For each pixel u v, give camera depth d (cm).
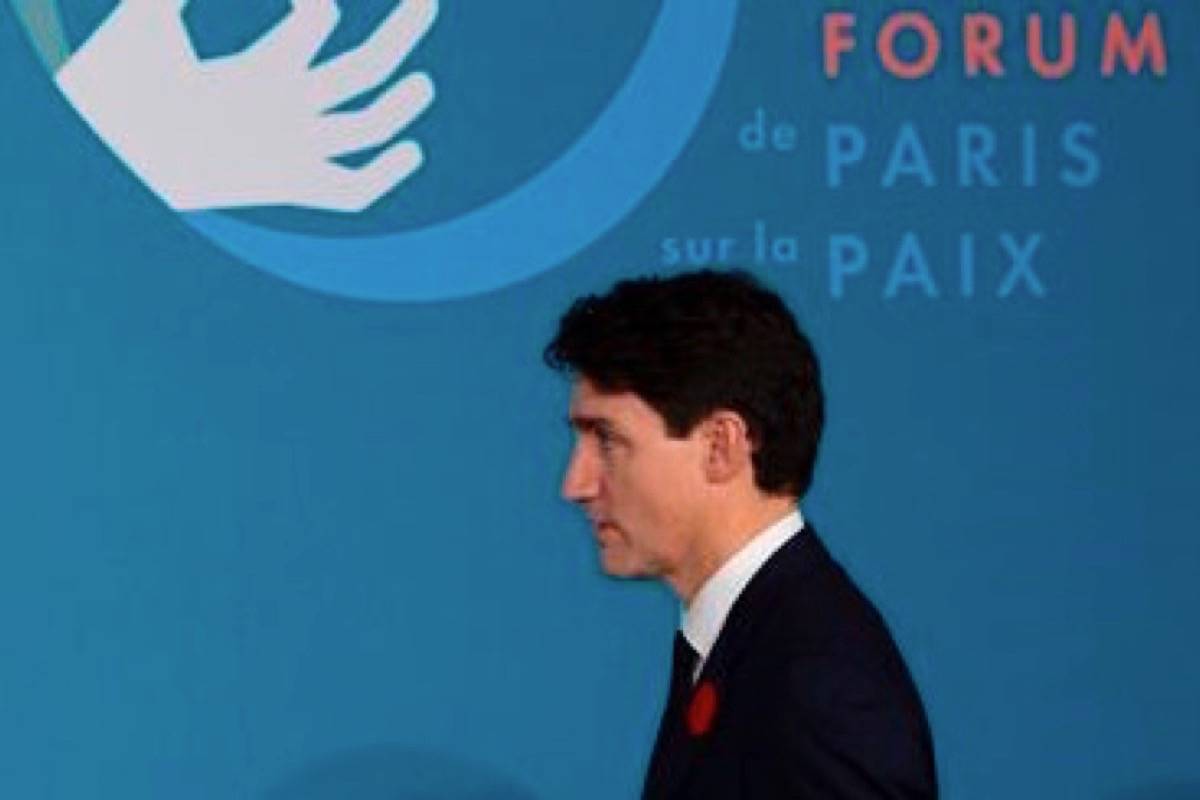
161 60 691
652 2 721
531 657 719
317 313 702
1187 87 757
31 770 686
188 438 694
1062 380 752
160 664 694
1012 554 750
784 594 457
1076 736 756
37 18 683
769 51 729
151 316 691
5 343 681
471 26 709
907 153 738
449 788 714
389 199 705
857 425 738
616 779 727
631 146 720
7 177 680
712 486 466
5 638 684
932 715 746
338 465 704
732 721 448
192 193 693
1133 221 755
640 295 471
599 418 469
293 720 703
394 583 709
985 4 743
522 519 716
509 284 713
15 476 683
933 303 741
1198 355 761
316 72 700
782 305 475
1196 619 760
